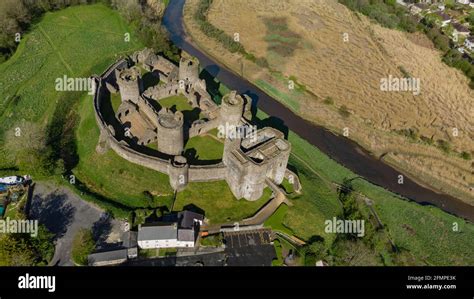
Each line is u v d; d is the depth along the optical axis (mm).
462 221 95562
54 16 140125
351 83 137375
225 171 86125
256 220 81438
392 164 111375
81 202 80312
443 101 133500
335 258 77312
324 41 157875
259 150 82688
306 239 80250
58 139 93312
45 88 106562
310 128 120062
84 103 104250
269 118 118125
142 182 84875
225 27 161625
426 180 108000
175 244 74500
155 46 127500
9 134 87312
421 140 117500
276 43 154125
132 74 97625
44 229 71562
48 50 122062
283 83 135375
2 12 122750
